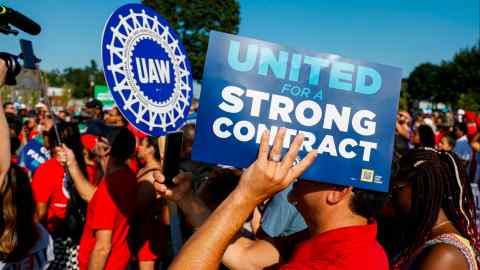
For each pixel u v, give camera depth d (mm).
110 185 3238
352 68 1475
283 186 1226
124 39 1523
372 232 1469
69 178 3852
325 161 1449
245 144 1427
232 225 1227
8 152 2029
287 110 1441
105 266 3332
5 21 1750
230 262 2049
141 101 1566
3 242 2506
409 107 45719
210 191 3111
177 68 1771
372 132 1476
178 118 1767
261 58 1438
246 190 1228
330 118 1458
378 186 1468
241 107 1428
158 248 3898
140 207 3662
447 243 1768
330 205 1504
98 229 3232
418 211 1886
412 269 1790
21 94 15703
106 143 3789
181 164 3361
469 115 12602
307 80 1453
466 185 1888
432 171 1878
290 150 1228
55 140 4090
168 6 31297
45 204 3947
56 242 3967
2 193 2488
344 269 1366
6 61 1858
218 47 1424
